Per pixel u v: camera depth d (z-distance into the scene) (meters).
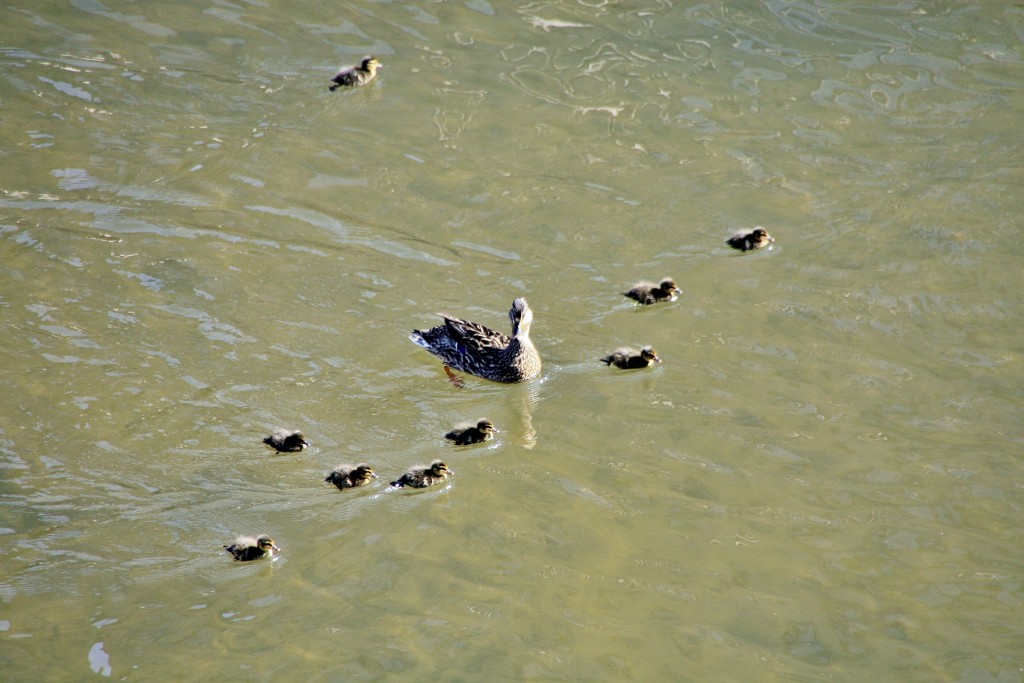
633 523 11.09
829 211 16.78
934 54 20.84
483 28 21.47
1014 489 11.60
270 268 15.08
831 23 21.89
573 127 18.72
